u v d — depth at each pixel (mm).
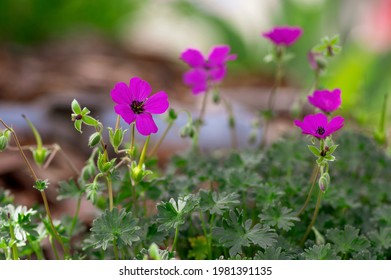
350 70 1263
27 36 1561
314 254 629
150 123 626
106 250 672
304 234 675
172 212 635
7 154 881
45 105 1012
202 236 685
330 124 622
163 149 960
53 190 828
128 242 625
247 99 1378
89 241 641
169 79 1484
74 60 1450
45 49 1541
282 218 651
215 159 784
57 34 1620
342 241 652
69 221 714
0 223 645
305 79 1476
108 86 1298
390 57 1312
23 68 1338
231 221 638
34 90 1219
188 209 633
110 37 1716
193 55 733
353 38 1485
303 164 759
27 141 939
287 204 692
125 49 1642
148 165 719
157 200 732
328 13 1512
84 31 1676
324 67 742
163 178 697
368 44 1455
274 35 751
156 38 1836
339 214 721
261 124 826
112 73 1394
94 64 1433
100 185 653
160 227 631
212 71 745
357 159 769
